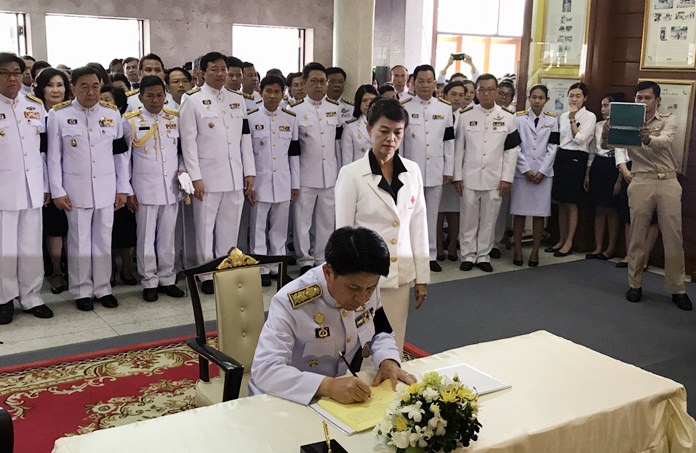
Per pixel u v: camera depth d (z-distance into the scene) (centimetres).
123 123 465
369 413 179
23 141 418
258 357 198
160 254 487
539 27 648
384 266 186
